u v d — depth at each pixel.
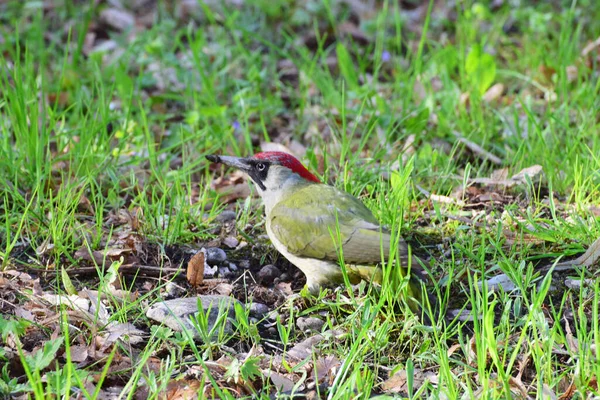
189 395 7.97
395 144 12.76
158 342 8.75
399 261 8.67
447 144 13.25
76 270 10.09
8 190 10.97
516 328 9.05
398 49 16.20
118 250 10.30
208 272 10.34
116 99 14.80
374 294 9.48
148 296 9.73
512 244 10.54
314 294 9.86
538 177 12.00
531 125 12.76
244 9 18.38
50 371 8.11
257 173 10.49
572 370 8.34
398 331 9.02
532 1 18.41
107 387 8.16
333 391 8.03
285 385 8.27
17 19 17.48
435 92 14.64
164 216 11.04
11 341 8.58
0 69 14.28
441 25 17.64
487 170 12.78
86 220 11.27
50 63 16.34
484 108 14.01
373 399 7.76
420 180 12.17
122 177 11.82
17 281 9.80
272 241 10.09
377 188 11.59
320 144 13.34
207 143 13.18
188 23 17.98
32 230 10.82
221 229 11.25
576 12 17.11
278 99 14.79
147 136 12.29
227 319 9.10
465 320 9.07
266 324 9.41
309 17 17.81
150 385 7.79
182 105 15.00
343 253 9.38
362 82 15.75
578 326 9.20
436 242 10.80
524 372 8.44
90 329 8.84
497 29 16.92
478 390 7.88
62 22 17.89
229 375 8.15
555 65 15.04
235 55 16.33
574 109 13.80
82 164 11.89
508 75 15.45
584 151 12.24
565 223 10.52
